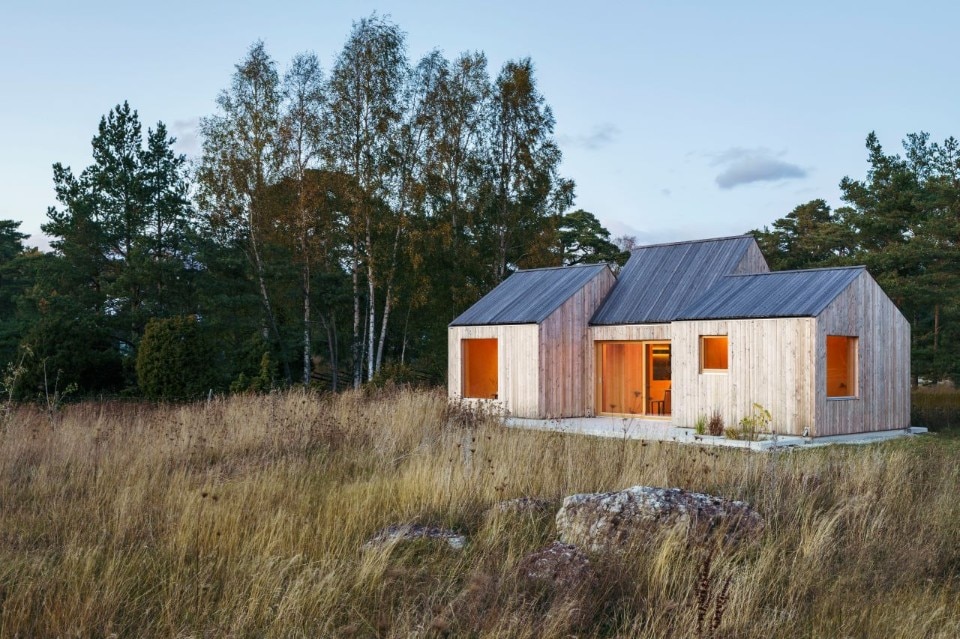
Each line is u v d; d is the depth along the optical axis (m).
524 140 29.84
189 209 29.56
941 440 17.47
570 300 21.55
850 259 28.06
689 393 18.84
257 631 5.00
